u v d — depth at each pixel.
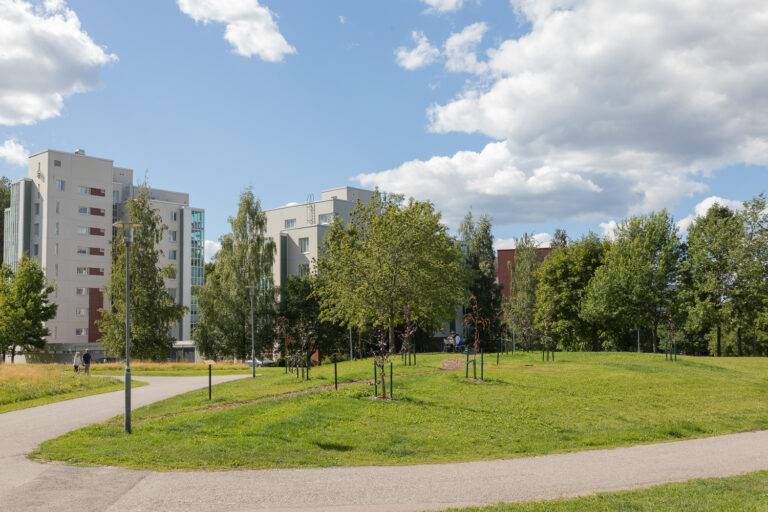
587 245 64.50
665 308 55.25
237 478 12.57
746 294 51.00
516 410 21.44
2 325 68.62
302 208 89.94
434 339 90.06
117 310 66.19
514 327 52.88
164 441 16.42
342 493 11.30
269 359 68.38
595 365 32.75
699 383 27.81
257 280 67.62
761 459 15.16
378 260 46.78
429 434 17.80
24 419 22.78
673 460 15.03
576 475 13.14
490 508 9.88
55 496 10.97
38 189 90.81
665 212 57.31
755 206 53.38
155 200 102.00
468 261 78.38
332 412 20.08
